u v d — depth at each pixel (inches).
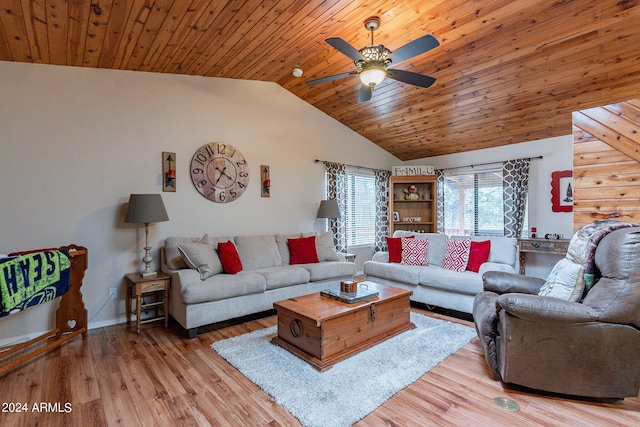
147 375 92.0
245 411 75.2
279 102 187.9
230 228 168.9
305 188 200.2
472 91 154.2
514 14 106.8
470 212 218.7
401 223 237.6
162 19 100.9
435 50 129.1
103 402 78.8
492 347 88.5
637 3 95.7
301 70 156.7
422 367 94.9
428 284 146.8
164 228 148.3
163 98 148.3
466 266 150.7
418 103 174.1
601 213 123.5
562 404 77.4
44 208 121.8
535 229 185.2
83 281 129.3
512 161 193.3
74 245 121.0
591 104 147.3
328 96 187.6
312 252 173.0
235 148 170.4
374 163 241.4
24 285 90.8
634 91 132.9
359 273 230.1
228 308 128.3
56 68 124.4
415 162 251.3
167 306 131.4
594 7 99.6
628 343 74.2
